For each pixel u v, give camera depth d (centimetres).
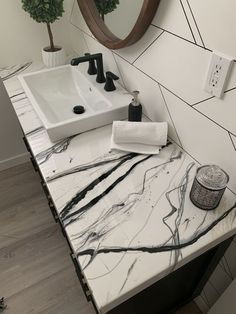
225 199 74
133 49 97
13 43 146
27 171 195
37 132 99
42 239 154
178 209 71
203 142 79
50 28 144
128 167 84
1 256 146
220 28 60
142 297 79
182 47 73
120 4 94
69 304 127
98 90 114
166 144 92
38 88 130
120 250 63
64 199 75
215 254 83
